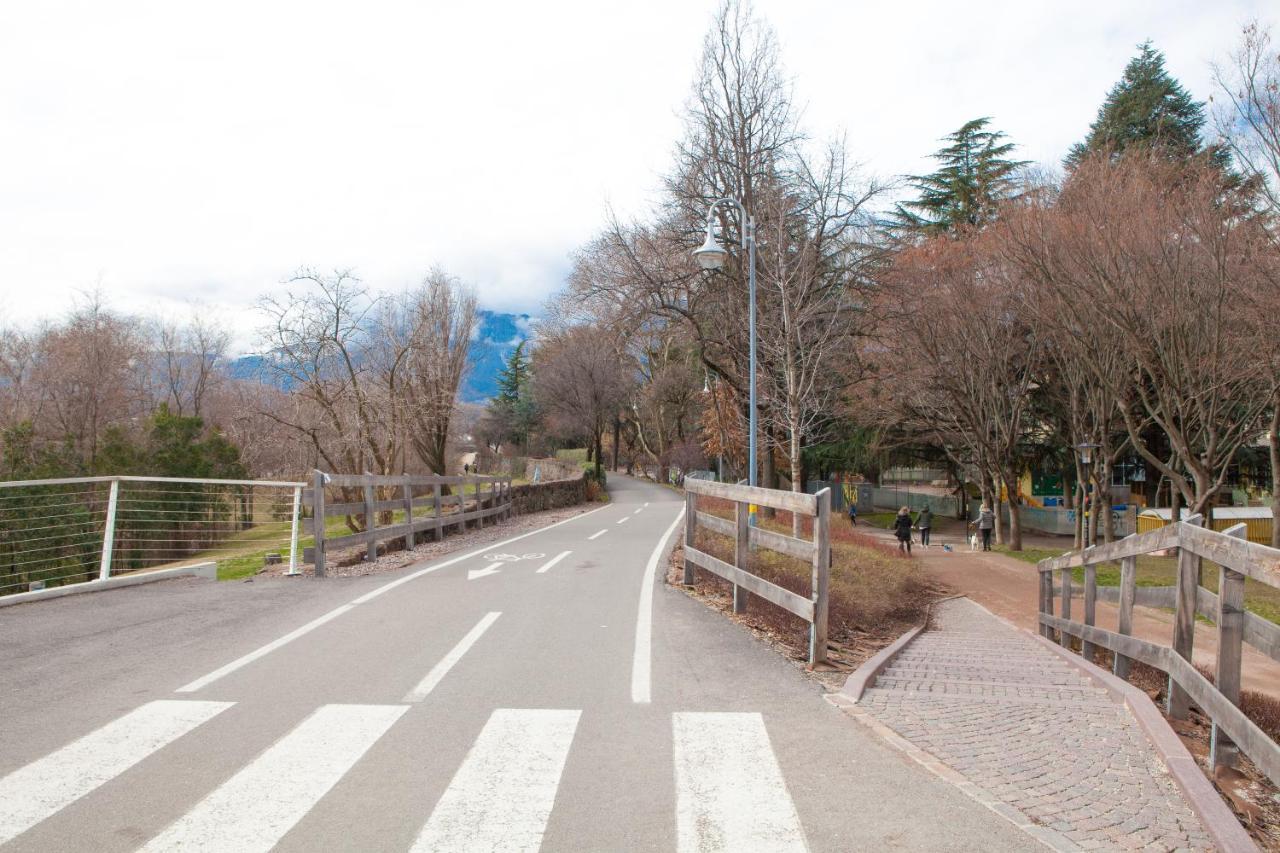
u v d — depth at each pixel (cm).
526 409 8600
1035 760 495
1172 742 509
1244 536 520
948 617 1538
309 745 485
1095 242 1862
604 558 1468
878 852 358
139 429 3353
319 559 1204
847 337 2459
